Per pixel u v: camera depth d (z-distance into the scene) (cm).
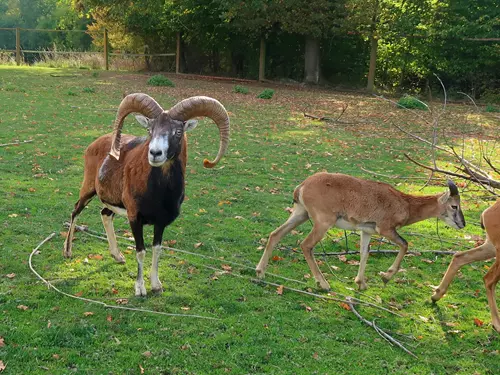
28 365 500
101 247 781
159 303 629
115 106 1986
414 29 2978
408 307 681
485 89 3128
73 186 1045
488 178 891
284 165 1332
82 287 655
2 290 630
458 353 583
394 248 870
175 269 728
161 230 650
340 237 902
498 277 635
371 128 1920
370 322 627
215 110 655
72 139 1418
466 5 3009
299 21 3047
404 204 702
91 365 509
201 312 620
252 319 612
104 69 3562
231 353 543
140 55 3616
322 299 680
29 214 880
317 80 3400
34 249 747
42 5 5759
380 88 3400
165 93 2430
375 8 2959
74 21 4634
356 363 545
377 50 3406
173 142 601
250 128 1766
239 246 830
